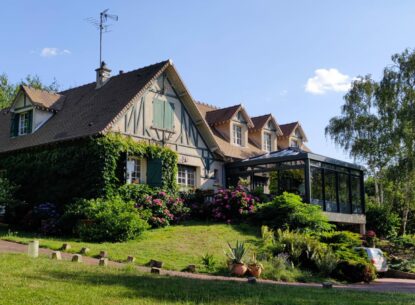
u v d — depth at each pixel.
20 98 25.48
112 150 20.50
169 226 20.62
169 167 22.67
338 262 16.30
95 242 16.41
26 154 22.98
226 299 8.16
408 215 34.44
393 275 21.08
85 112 23.55
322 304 8.20
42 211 19.86
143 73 24.30
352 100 33.00
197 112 25.16
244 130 29.53
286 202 21.62
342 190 26.89
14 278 8.42
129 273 10.36
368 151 31.94
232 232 20.12
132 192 20.67
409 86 31.22
